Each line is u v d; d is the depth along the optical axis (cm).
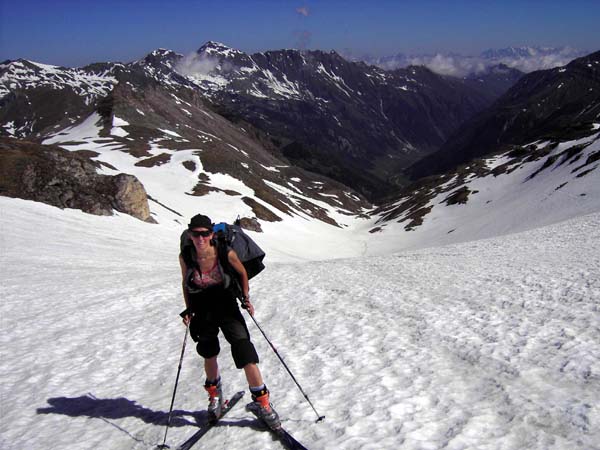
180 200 11075
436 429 566
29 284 2012
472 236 10069
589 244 2514
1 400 826
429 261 2661
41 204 5725
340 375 802
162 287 1927
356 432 574
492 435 539
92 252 3775
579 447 489
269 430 603
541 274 1661
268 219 11838
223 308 608
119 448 617
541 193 10744
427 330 1059
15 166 6006
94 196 6356
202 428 630
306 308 1438
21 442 649
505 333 974
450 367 802
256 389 585
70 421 714
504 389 669
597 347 820
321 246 11206
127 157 14025
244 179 14162
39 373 949
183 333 1204
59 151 6619
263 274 2464
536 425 553
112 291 1859
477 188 14250
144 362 994
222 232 604
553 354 811
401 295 1542
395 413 616
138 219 6719
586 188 9388
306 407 675
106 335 1225
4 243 3478
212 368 645
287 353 973
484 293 1440
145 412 725
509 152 19262
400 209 15938
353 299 1529
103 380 897
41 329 1309
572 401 600
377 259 3123
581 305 1141
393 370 801
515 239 3462
